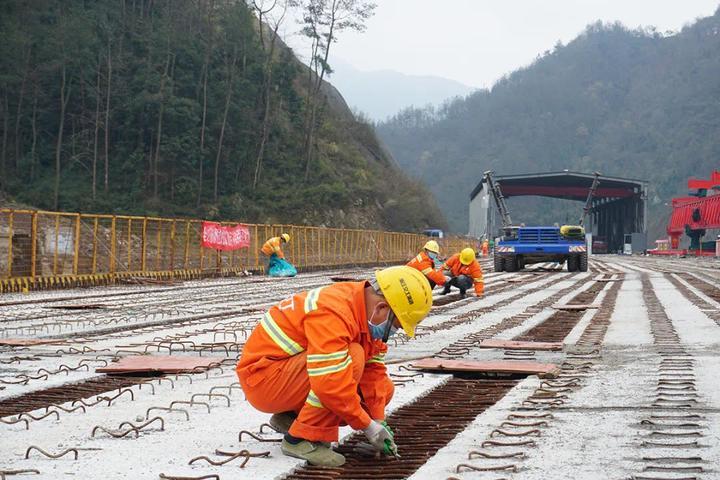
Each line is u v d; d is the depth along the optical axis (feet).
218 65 226.38
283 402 13.80
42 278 73.41
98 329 38.52
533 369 23.63
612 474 12.44
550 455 13.82
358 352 13.15
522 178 389.60
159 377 23.53
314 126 261.03
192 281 93.15
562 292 68.49
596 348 30.12
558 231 114.83
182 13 232.94
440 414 18.15
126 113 202.28
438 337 35.40
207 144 211.82
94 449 14.48
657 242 356.18
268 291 73.67
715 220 247.09
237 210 206.80
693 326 37.86
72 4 210.59
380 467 13.37
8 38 187.21
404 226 271.49
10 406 19.27
